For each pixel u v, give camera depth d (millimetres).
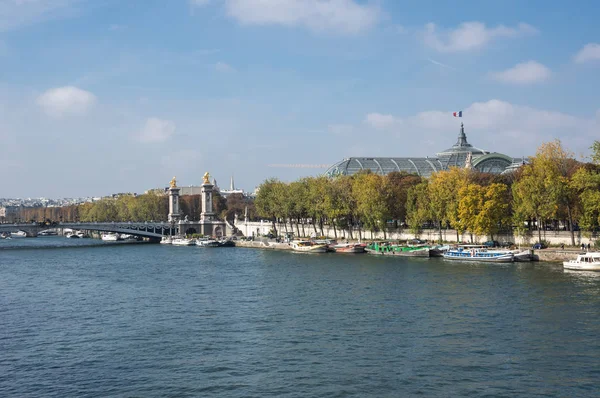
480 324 107188
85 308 132375
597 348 92062
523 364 85812
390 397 75312
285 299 137125
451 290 140875
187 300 139750
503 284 146625
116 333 108812
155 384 81688
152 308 130875
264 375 83938
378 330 105375
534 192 196000
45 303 139250
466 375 82000
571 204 195625
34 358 94250
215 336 104938
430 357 89562
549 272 166125
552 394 75375
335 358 90312
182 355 94062
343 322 111812
